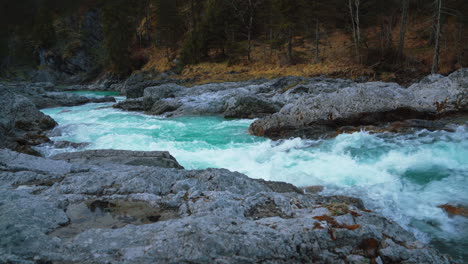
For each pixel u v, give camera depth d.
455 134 9.61
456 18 32.41
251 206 3.40
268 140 10.88
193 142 10.51
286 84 22.27
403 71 29.66
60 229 2.82
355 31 37.84
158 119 16.69
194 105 17.97
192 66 41.41
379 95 11.55
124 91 42.56
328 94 11.98
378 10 39.31
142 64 53.16
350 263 2.50
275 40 36.84
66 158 6.50
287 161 8.13
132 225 2.79
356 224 2.88
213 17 41.69
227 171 4.90
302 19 35.16
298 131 10.87
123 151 6.97
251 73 34.50
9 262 2.09
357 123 11.29
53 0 66.00
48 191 3.75
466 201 5.30
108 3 55.28
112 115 18.23
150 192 3.81
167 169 4.46
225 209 3.17
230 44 41.28
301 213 3.25
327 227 2.78
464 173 6.84
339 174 7.02
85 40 61.34
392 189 5.97
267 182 5.29
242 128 13.48
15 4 66.00
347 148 9.00
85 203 3.44
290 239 2.57
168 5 48.03
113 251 2.38
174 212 3.30
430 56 30.98
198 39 42.34
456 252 3.91
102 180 4.05
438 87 12.96
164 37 49.69
